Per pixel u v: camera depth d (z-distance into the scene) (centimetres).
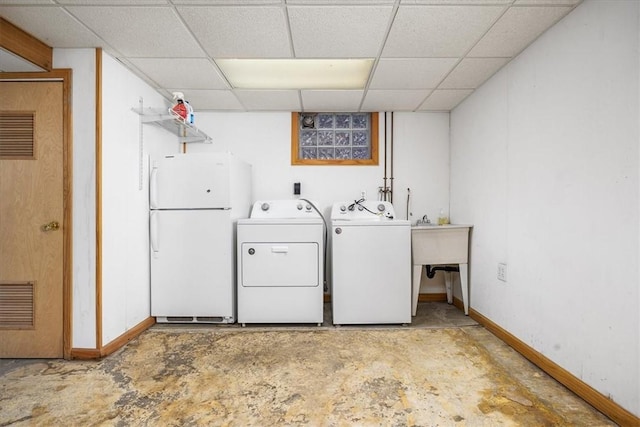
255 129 349
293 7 174
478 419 151
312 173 352
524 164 217
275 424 149
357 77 269
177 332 263
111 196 226
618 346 148
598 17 158
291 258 274
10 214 213
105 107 220
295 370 199
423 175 353
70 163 213
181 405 163
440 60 233
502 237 244
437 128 353
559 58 184
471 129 297
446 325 276
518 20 184
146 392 175
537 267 203
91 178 213
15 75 212
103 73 218
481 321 275
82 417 154
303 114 356
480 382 183
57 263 213
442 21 186
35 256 214
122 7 173
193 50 220
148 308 276
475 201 289
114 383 184
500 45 212
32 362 210
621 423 144
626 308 144
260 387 180
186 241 276
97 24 188
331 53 224
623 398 145
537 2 168
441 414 155
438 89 288
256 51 222
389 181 353
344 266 272
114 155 229
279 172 350
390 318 272
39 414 156
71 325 214
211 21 187
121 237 238
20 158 213
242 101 318
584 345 166
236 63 244
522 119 219
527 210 214
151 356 219
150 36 202
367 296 272
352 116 360
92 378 190
